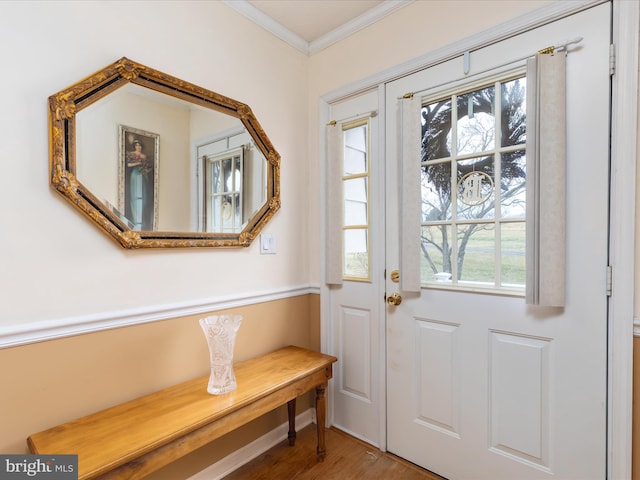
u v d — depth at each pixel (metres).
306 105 2.19
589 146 1.27
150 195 1.43
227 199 1.72
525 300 1.38
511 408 1.45
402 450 1.80
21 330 1.11
